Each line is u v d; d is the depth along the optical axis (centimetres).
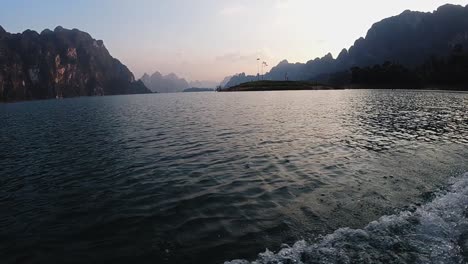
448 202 1312
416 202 1460
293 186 1727
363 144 2805
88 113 7794
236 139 3166
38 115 7950
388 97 10225
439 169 1978
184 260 1028
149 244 1138
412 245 987
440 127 3722
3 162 2516
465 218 1147
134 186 1791
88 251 1106
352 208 1412
